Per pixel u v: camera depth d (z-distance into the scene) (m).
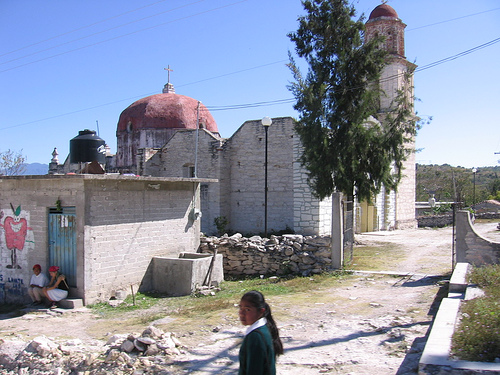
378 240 22.41
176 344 7.23
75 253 12.06
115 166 33.16
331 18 17.34
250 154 24.17
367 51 17.14
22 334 9.20
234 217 24.64
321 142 16.59
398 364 5.70
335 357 6.23
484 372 4.13
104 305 11.88
